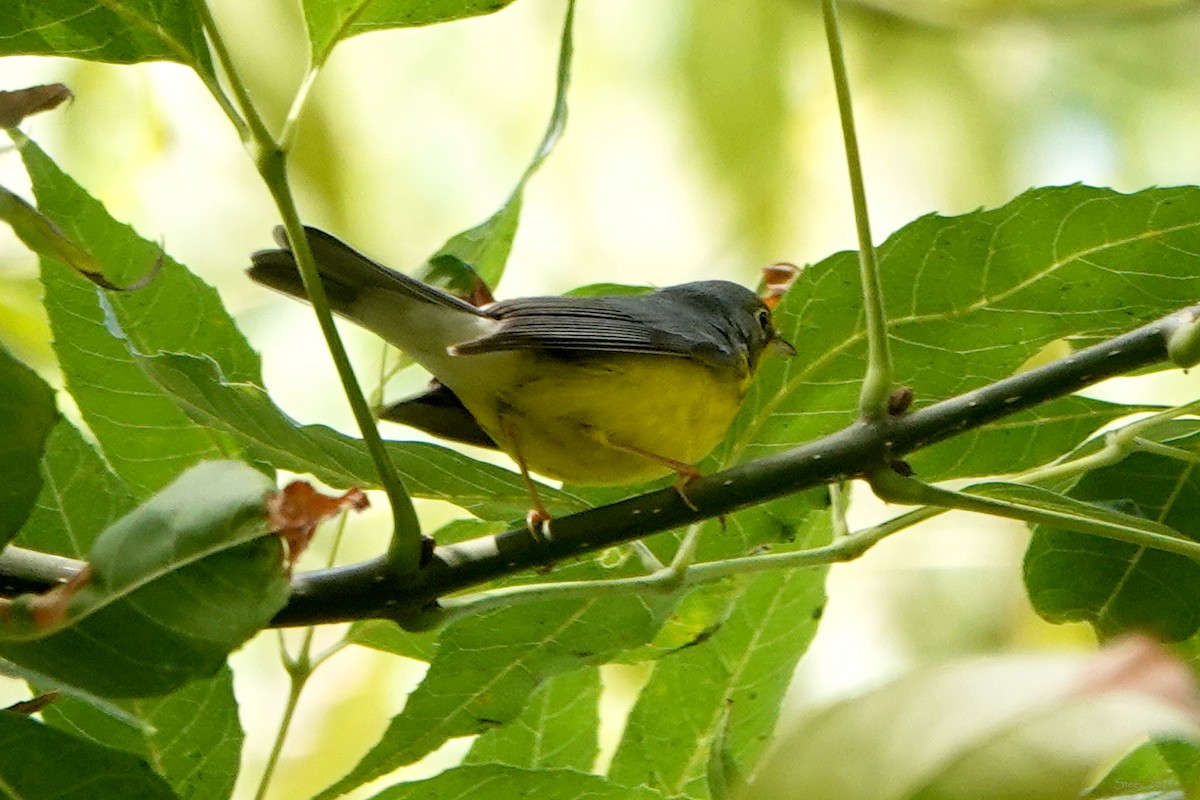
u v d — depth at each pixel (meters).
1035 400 6.14
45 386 4.29
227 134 14.75
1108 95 16.50
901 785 2.79
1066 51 16.47
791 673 7.24
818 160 16.38
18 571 5.73
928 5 16.31
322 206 14.70
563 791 6.14
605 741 13.17
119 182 12.88
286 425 6.14
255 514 4.70
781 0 16.19
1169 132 16.44
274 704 13.48
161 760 6.22
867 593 15.33
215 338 7.08
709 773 5.82
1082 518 5.96
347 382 5.37
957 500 6.02
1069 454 7.04
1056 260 6.75
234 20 14.08
